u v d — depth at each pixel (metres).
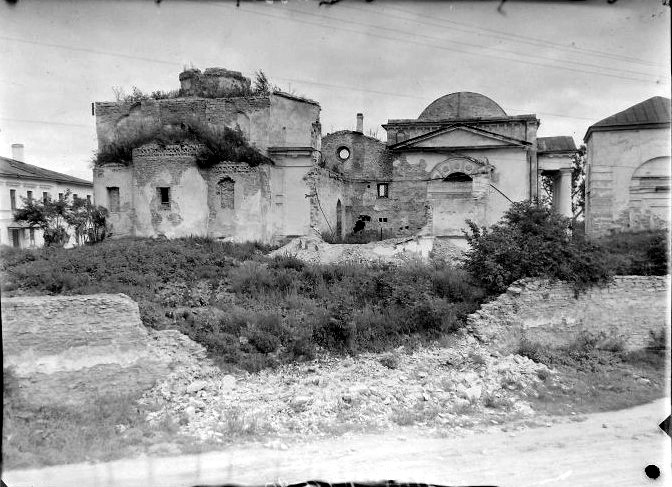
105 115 27.89
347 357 14.81
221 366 13.75
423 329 16.02
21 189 29.92
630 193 20.44
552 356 15.78
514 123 28.61
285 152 26.95
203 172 25.73
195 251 21.38
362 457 10.02
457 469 9.58
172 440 10.67
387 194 30.09
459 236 22.33
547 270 16.91
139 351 12.87
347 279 18.47
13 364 11.43
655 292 17.23
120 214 26.67
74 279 17.06
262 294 17.39
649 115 20.31
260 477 9.22
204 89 28.39
